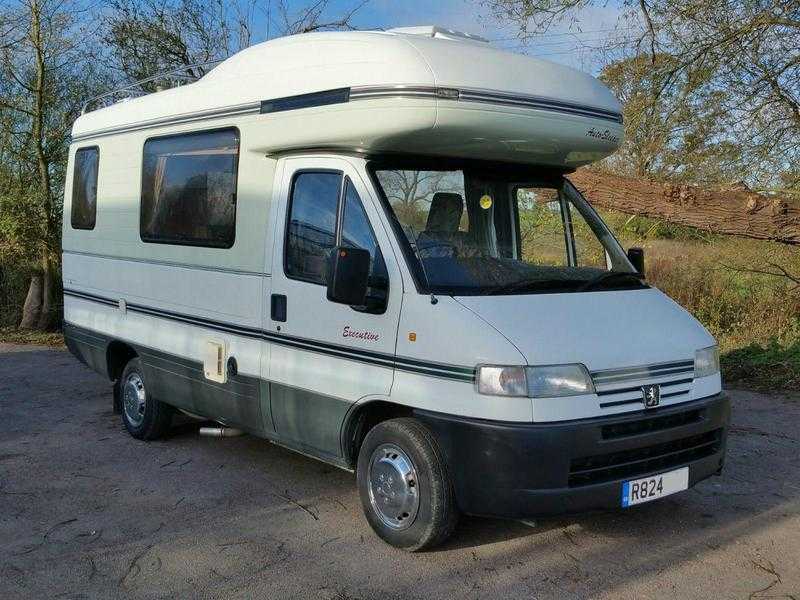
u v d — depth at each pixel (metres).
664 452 4.25
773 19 10.05
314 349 4.80
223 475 5.86
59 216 13.77
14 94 13.46
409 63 4.29
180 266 6.01
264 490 5.52
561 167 5.40
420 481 4.22
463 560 4.32
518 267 4.69
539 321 4.11
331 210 4.76
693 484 4.37
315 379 4.80
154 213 6.34
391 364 4.32
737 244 11.63
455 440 4.01
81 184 7.52
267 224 5.21
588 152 4.96
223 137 5.58
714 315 11.62
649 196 9.61
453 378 4.02
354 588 4.03
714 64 10.62
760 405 7.80
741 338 10.66
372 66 4.42
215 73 5.80
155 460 6.25
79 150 7.61
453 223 4.79
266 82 5.19
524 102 4.50
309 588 4.04
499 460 3.87
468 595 3.94
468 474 3.98
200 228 5.81
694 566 4.24
